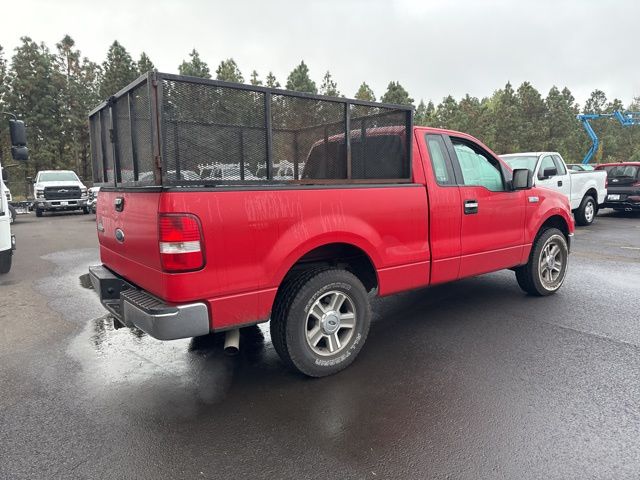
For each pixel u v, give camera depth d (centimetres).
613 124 5791
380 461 243
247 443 262
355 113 358
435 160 418
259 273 302
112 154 389
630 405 293
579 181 1189
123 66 3816
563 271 558
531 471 231
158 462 246
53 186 1970
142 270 312
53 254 937
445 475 230
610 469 231
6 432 276
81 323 486
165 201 269
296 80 4141
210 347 410
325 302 349
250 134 307
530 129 4738
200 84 284
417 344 406
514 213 486
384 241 372
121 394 324
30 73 3462
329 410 296
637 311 488
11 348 415
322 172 345
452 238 425
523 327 443
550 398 303
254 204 297
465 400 304
